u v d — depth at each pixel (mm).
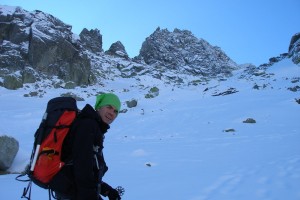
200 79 57125
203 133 20078
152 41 76250
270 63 61156
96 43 67312
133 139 19000
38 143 2875
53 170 2820
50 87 37594
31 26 41781
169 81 54719
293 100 29141
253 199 6273
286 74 47094
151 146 15469
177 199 6285
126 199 6254
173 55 73938
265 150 12852
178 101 34125
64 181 2844
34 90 35188
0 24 40469
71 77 41688
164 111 28812
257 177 8094
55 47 41031
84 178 2703
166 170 9594
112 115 3186
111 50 70375
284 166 9195
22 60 38188
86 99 34688
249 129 20516
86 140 2789
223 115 25547
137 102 33219
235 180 7883
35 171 2865
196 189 7078
